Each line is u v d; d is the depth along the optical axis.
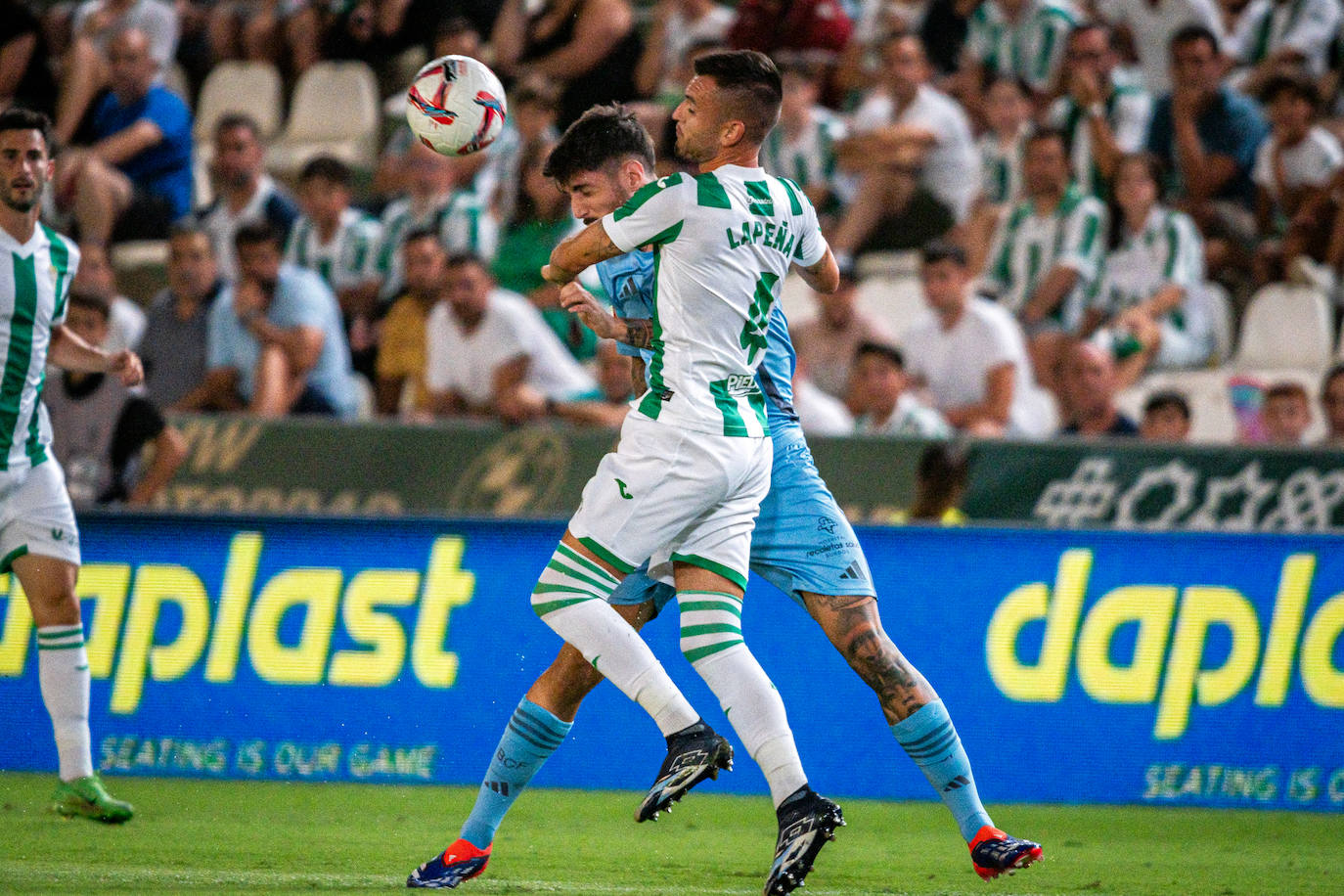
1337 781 19.97
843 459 25.25
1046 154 30.64
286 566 21.14
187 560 21.17
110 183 35.66
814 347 30.03
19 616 20.81
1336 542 20.27
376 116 39.81
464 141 13.73
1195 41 32.66
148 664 21.06
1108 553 20.56
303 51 40.78
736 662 12.45
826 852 16.38
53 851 15.12
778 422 13.78
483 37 39.12
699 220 12.22
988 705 20.50
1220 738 20.20
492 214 32.41
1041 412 29.16
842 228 33.38
